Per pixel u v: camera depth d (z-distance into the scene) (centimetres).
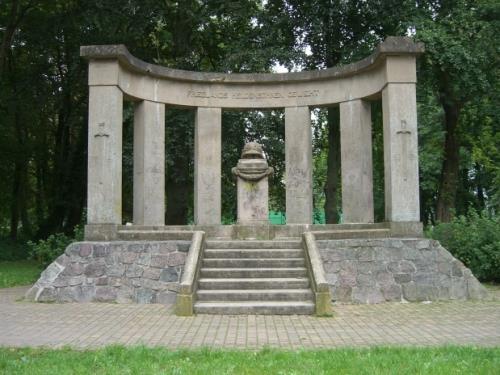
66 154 2942
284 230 1398
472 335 830
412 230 1295
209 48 2666
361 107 1562
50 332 852
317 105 1641
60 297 1196
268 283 1109
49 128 3166
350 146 1575
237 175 1415
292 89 1659
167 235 1280
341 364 622
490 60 2098
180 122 2145
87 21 2214
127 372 595
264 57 2114
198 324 927
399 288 1210
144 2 2219
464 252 1622
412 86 1345
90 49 1343
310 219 1638
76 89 2561
